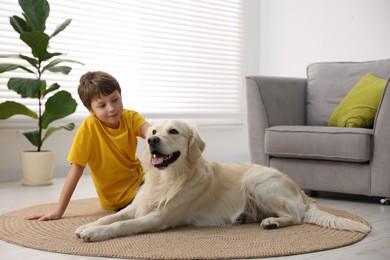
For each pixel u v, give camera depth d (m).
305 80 4.03
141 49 5.00
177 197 2.16
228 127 5.78
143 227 2.09
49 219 2.37
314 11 5.33
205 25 5.61
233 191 2.35
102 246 1.88
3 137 4.00
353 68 3.84
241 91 5.98
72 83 4.49
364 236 2.11
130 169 2.62
